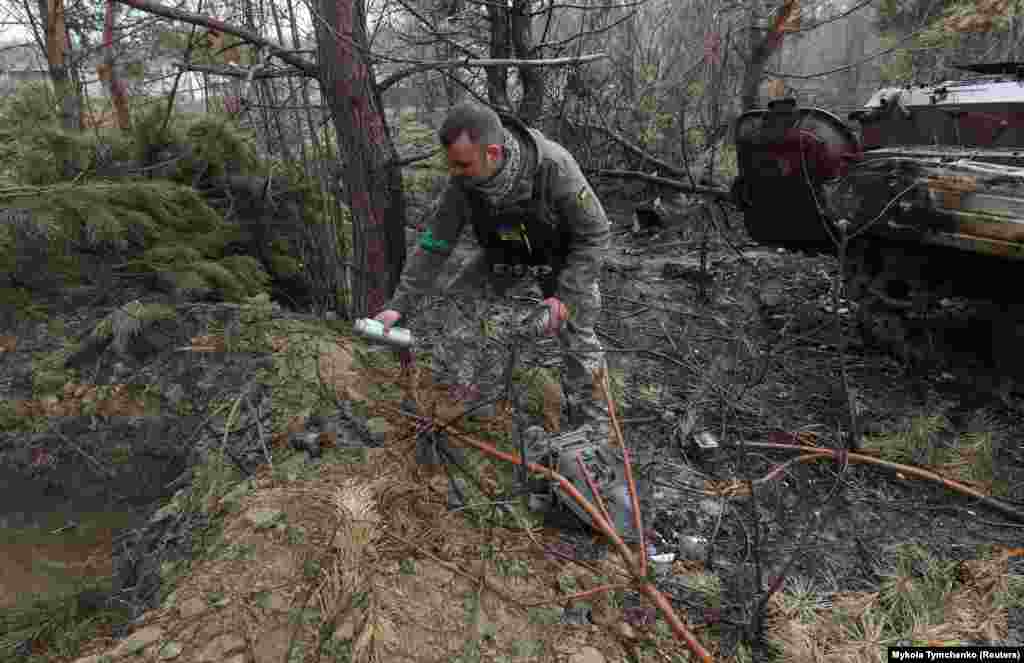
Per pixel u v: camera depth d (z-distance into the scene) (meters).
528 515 2.23
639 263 5.61
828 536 2.40
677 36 7.55
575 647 1.81
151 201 3.58
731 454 2.84
